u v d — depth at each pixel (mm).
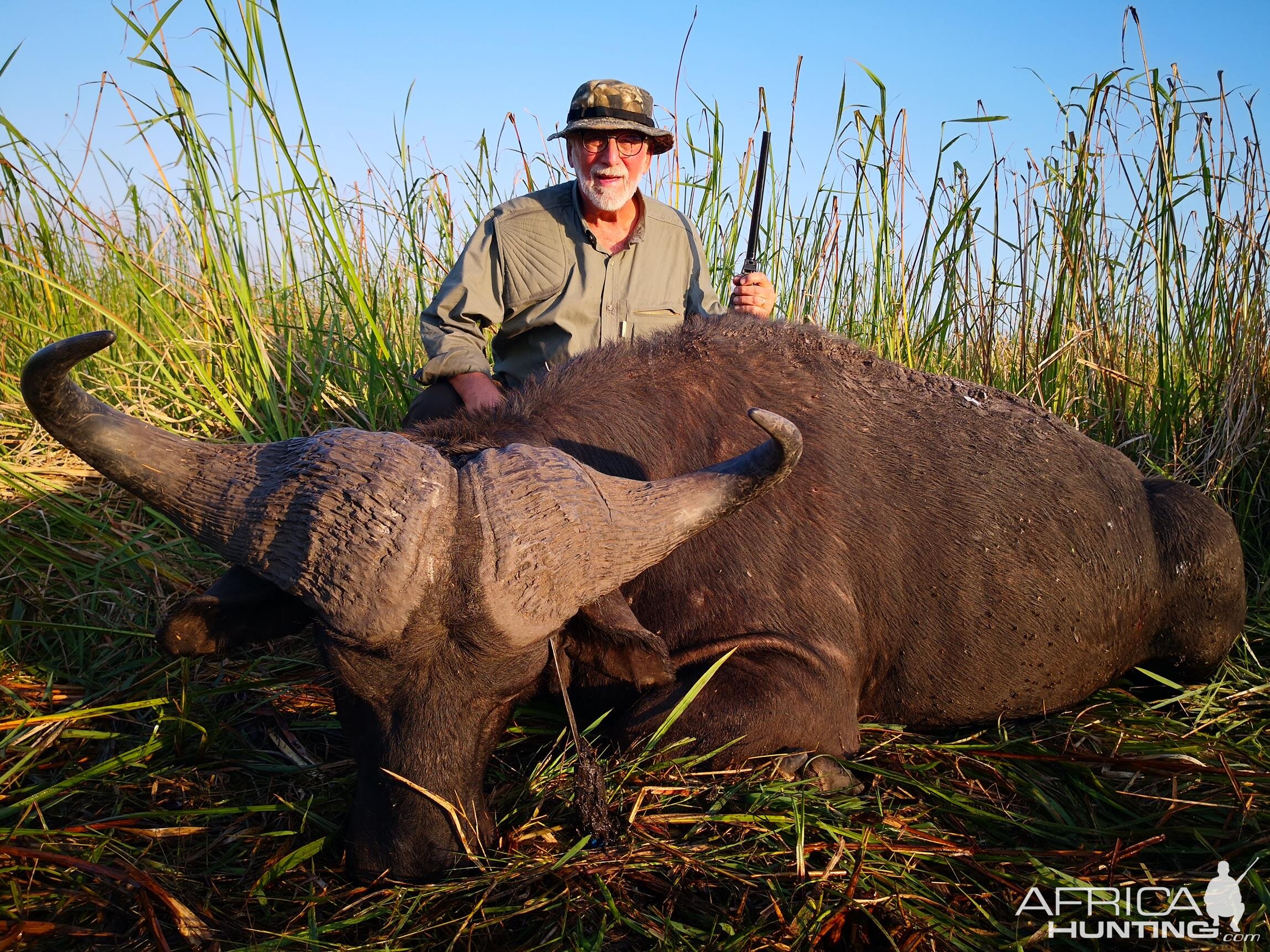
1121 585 4090
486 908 2566
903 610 3799
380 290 6977
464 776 2660
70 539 4652
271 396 5535
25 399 2518
